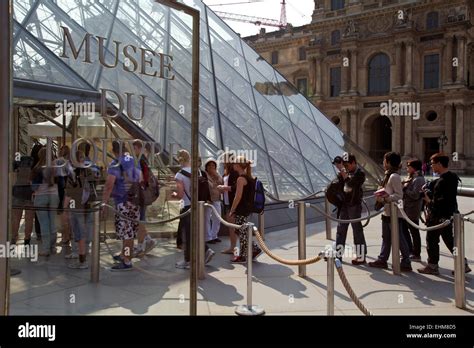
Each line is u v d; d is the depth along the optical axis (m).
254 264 7.47
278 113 15.35
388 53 59.72
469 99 56.06
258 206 7.86
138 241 5.15
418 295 5.90
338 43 64.44
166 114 6.05
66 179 4.90
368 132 62.47
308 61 67.06
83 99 4.89
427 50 58.09
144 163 4.91
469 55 59.91
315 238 9.98
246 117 13.34
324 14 66.06
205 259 7.27
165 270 5.06
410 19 57.50
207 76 13.55
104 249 5.06
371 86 61.75
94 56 4.24
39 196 4.97
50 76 5.57
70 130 4.84
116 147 4.61
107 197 4.77
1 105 2.47
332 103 64.75
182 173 6.28
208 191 7.56
